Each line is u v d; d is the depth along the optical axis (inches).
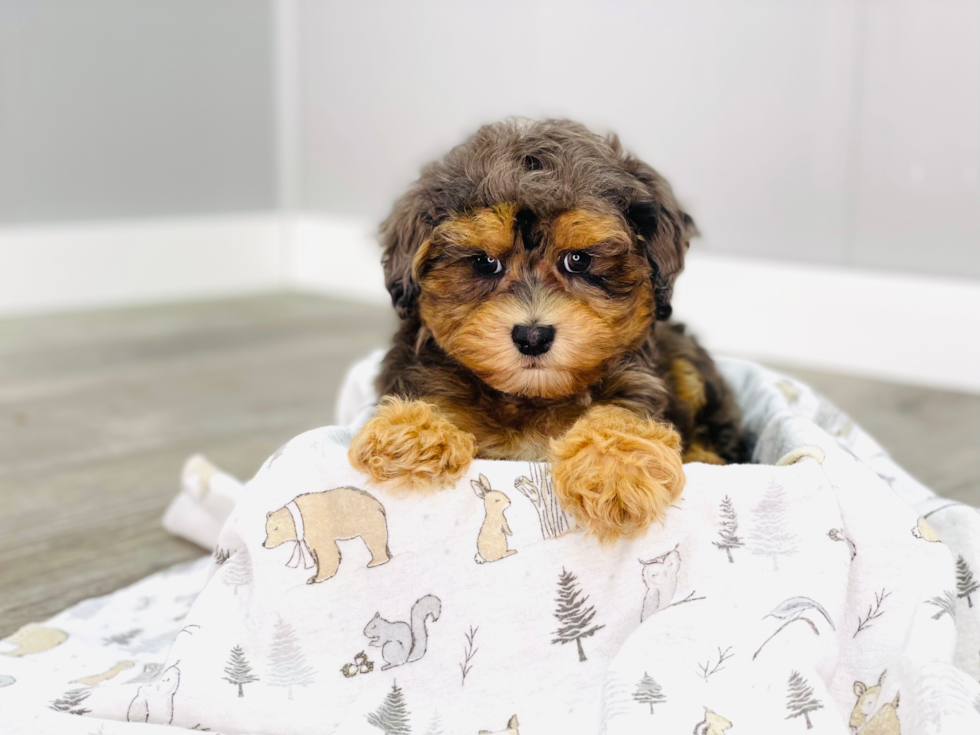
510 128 17.8
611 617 15.3
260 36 64.8
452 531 15.2
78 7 55.1
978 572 16.4
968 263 38.1
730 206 45.0
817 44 41.0
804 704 13.4
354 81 62.0
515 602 15.2
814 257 42.6
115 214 58.5
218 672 14.7
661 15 45.7
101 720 14.0
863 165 40.5
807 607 14.4
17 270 53.7
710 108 44.8
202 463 23.7
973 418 33.7
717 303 45.6
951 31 37.2
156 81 59.4
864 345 41.0
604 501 14.5
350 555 15.1
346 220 63.6
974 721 12.5
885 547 15.5
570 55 49.6
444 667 15.1
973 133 37.2
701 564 15.1
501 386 16.7
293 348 46.1
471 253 16.6
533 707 14.9
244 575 15.4
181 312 55.4
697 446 19.7
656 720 13.3
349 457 15.0
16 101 53.0
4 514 25.1
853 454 16.5
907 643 14.5
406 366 18.2
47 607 20.1
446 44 55.8
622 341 17.0
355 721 14.1
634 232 17.2
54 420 33.6
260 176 66.1
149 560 22.6
